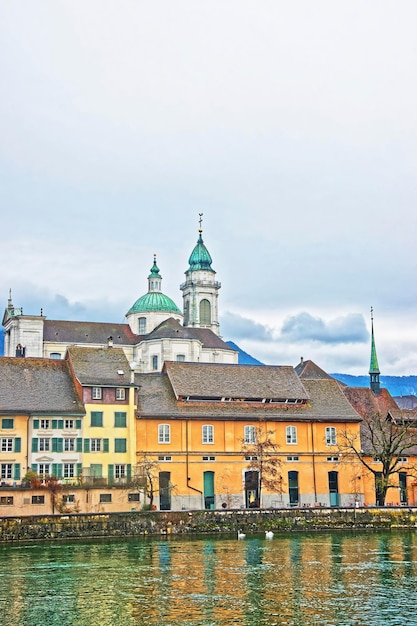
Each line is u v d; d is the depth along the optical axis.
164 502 91.19
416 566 56.56
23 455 86.06
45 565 56.97
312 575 53.16
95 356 96.06
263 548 66.12
